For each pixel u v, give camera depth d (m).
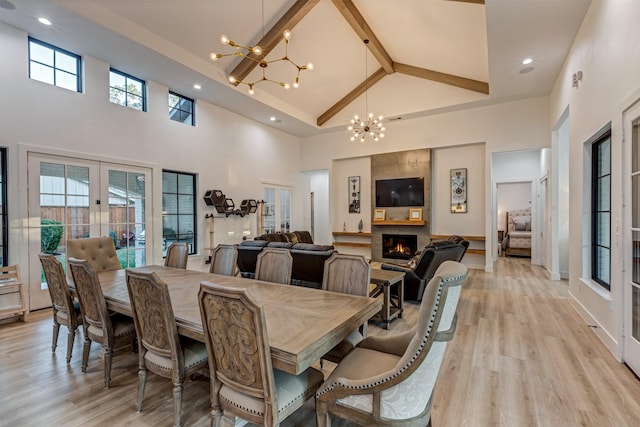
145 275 1.74
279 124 7.86
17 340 3.07
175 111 5.87
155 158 5.37
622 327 2.52
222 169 6.68
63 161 4.21
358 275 2.35
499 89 5.63
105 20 3.82
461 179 7.07
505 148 6.35
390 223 7.48
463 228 7.06
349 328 1.74
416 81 6.90
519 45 4.12
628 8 2.42
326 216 10.38
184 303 2.09
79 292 2.36
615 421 1.84
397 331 3.39
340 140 8.46
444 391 2.17
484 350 2.80
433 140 7.13
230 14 4.49
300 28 5.21
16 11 3.50
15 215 3.78
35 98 3.96
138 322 1.94
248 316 1.31
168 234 5.72
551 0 3.25
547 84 5.41
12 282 3.56
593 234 3.54
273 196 8.16
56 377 2.37
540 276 5.98
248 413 1.41
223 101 6.35
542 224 7.27
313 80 6.70
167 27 4.37
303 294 2.27
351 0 4.91
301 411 2.01
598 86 3.08
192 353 1.87
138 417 1.90
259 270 2.94
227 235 6.77
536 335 3.13
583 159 3.60
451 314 1.38
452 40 5.19
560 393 2.13
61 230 4.19
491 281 5.56
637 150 2.37
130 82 5.12
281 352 1.36
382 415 1.35
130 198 5.02
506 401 2.04
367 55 6.41
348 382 1.41
